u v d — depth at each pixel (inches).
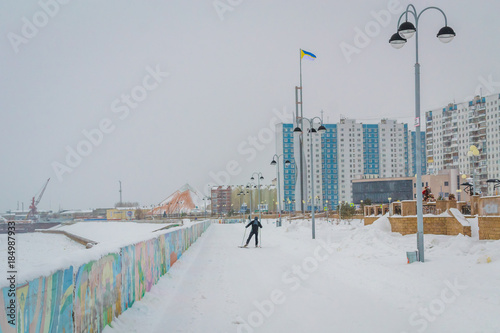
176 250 635.5
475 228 676.1
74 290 188.4
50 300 161.8
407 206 832.3
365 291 351.6
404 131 6530.5
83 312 199.9
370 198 4813.0
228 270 528.4
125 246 289.7
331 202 6328.7
